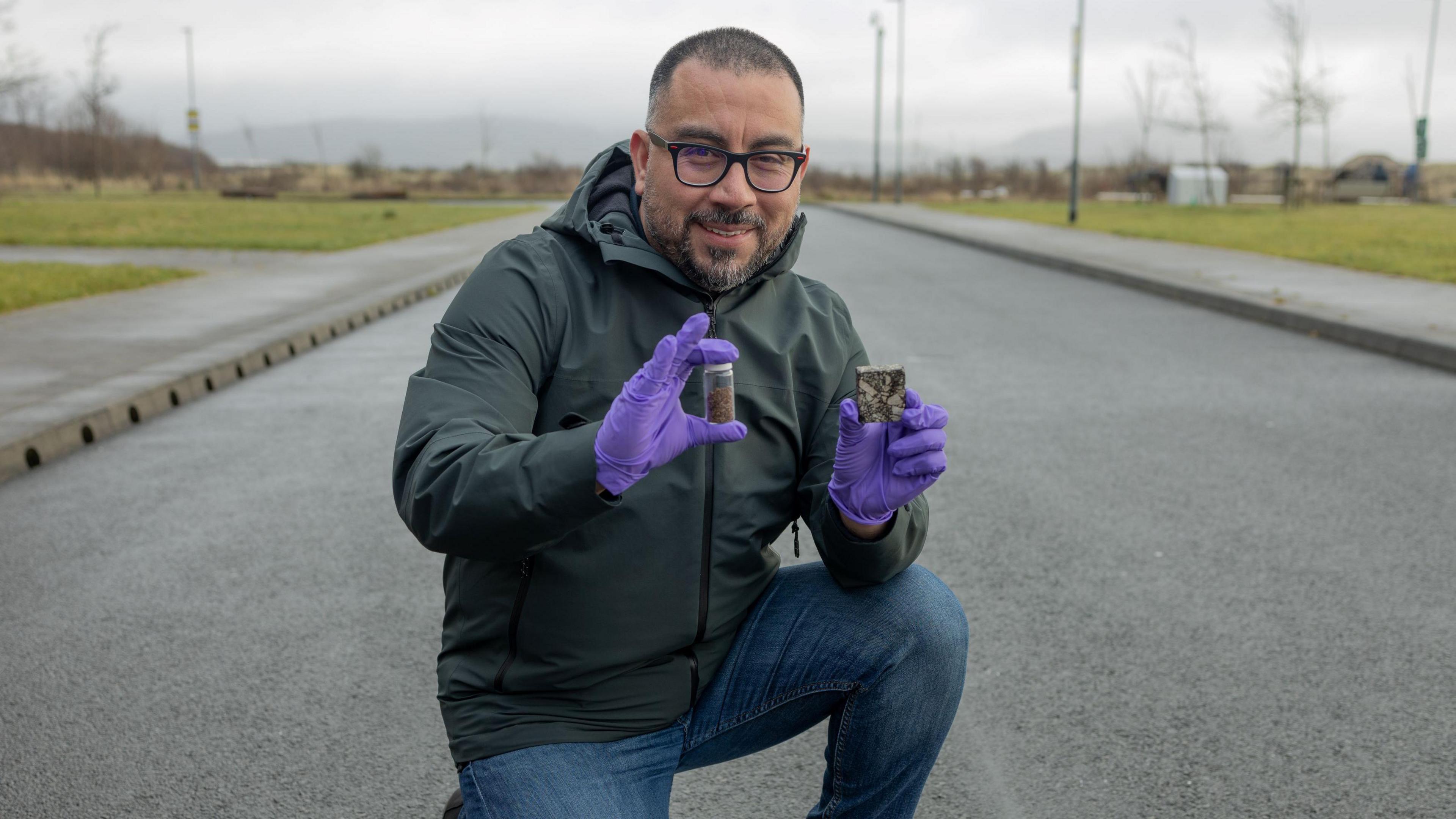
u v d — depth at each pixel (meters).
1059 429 6.41
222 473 5.61
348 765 2.82
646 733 1.80
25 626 3.71
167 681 3.30
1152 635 3.58
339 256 17.50
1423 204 40.91
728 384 1.44
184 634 3.64
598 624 1.70
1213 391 7.50
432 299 12.93
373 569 4.24
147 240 19.92
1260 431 6.35
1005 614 3.75
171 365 7.82
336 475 5.56
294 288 12.91
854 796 1.92
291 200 48.34
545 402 1.73
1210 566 4.20
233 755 2.87
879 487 1.65
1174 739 2.92
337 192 58.41
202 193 56.72
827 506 1.76
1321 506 4.96
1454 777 2.71
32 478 5.57
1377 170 43.91
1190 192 41.75
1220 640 3.54
